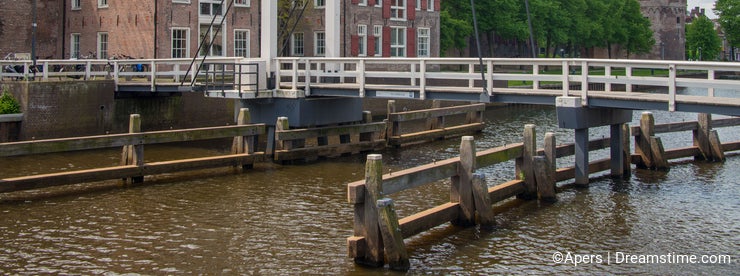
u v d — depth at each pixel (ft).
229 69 112.16
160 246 46.73
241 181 67.62
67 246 46.62
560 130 111.04
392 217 42.19
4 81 89.40
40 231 49.93
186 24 114.52
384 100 127.03
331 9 85.30
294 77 78.79
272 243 47.37
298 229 50.67
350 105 84.58
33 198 59.52
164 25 111.86
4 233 49.34
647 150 72.59
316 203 58.59
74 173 61.26
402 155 85.46
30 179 58.70
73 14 121.49
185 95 103.60
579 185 64.03
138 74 92.27
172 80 99.66
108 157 80.28
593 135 103.19
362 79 75.15
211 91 78.95
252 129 74.64
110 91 93.91
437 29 151.53
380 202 42.01
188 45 115.03
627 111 67.87
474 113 108.27
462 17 186.09
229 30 119.55
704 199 60.13
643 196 61.05
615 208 56.90
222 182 66.95
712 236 49.67
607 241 48.32
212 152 84.99
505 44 236.84
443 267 42.78
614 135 67.51
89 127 92.12
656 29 323.16
